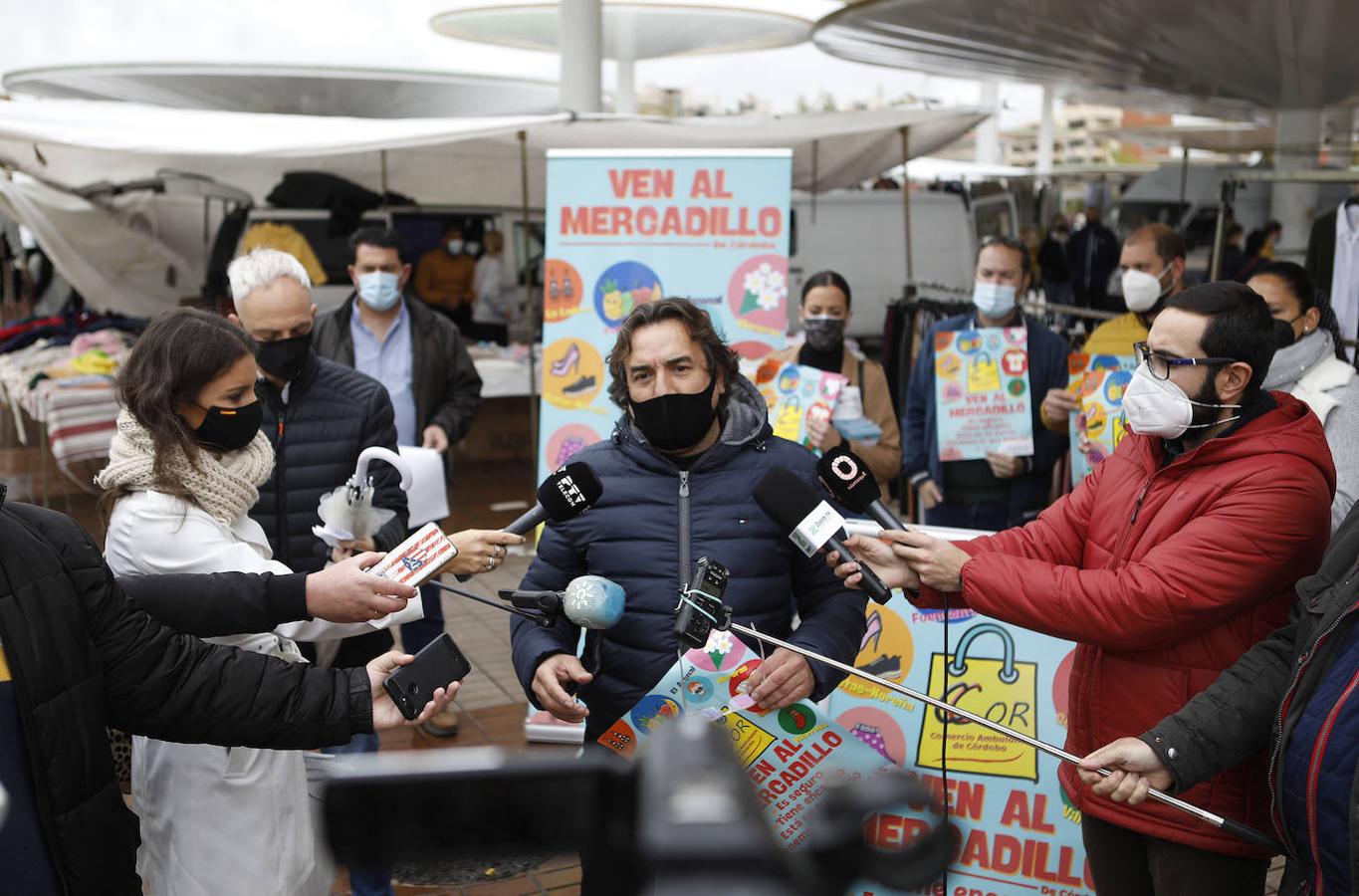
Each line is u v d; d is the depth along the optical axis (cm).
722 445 245
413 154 1005
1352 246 618
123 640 191
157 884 238
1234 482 220
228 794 232
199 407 229
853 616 249
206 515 230
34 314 1284
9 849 170
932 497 484
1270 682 209
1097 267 1647
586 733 254
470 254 1188
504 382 1044
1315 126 1491
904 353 674
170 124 743
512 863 73
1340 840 186
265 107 1447
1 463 1083
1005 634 302
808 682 220
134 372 227
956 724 301
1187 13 916
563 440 468
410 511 376
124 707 194
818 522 225
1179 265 448
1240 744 207
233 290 323
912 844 77
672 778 62
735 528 242
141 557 225
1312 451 222
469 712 521
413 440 520
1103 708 235
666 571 240
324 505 288
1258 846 219
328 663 309
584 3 912
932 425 484
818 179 971
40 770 173
